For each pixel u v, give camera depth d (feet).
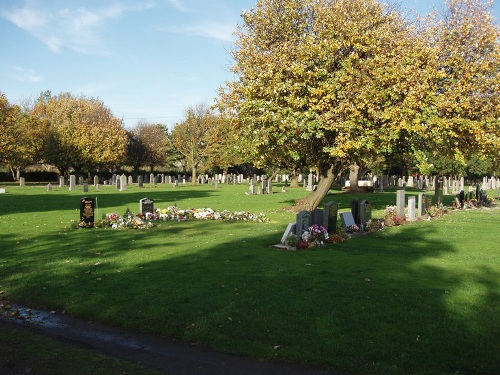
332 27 68.80
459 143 77.30
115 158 210.18
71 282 30.50
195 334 21.74
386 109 64.39
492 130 73.77
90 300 26.71
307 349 19.97
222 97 83.97
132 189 154.71
